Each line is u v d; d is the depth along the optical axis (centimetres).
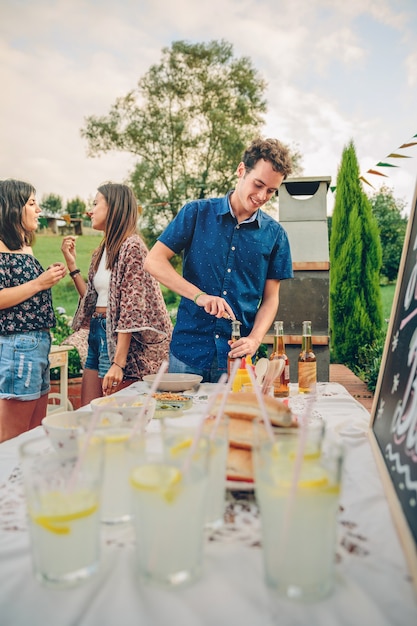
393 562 61
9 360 214
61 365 366
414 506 67
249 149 191
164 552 56
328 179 302
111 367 214
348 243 632
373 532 69
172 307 847
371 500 80
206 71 1120
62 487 59
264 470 57
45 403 235
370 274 632
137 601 54
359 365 630
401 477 77
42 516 57
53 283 217
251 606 53
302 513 54
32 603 54
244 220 204
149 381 173
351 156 635
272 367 146
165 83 1119
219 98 1125
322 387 190
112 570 61
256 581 58
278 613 52
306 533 54
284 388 169
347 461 99
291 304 295
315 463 58
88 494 59
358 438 115
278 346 173
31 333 218
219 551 65
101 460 61
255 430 65
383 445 98
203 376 207
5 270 217
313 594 54
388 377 113
